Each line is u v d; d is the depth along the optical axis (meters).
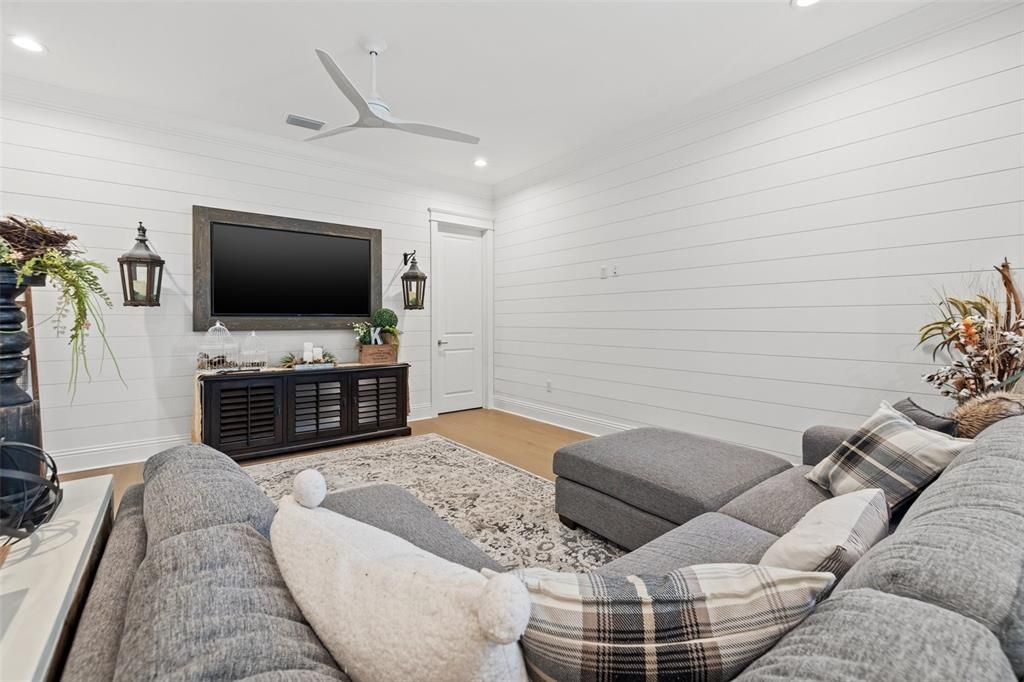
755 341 3.21
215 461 1.25
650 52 2.86
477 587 0.56
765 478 2.04
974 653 0.46
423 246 5.07
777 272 3.09
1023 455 0.98
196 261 3.71
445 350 5.36
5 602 0.86
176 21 2.53
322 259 4.37
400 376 4.41
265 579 0.77
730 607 0.67
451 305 5.40
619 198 4.11
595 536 2.34
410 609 0.60
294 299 4.21
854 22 2.58
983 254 2.34
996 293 2.29
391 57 2.89
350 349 4.60
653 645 0.63
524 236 5.16
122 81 3.15
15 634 0.77
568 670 0.63
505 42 2.75
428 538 1.42
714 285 3.43
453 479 3.17
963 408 1.78
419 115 3.69
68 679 0.61
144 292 3.30
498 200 5.51
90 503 1.31
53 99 3.20
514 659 0.56
